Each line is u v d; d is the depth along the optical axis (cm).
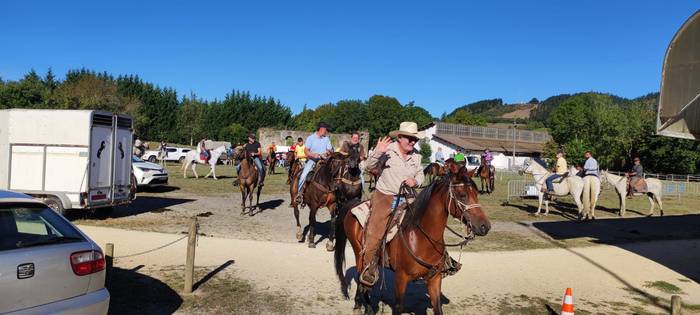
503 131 7756
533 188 2292
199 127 7662
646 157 4775
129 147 1376
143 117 6500
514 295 780
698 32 792
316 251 1010
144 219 1326
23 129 1239
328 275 830
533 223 1595
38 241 438
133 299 666
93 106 5691
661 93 837
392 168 576
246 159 1469
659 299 798
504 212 1850
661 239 1377
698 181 3894
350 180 954
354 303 694
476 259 1024
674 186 3072
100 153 1264
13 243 423
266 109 8488
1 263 397
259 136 5806
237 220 1382
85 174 1220
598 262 1049
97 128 1251
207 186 2281
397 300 540
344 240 659
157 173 1978
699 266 1045
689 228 1605
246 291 725
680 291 848
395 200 567
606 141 4916
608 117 4916
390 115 8562
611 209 2162
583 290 831
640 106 5019
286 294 721
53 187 1230
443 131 7238
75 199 1222
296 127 8950
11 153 1246
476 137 7444
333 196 991
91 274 461
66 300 439
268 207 1691
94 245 481
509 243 1225
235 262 889
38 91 5056
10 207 460
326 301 698
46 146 1232
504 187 3034
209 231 1191
